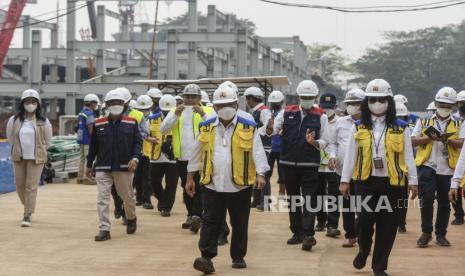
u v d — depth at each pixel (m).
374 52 85.00
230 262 8.98
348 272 8.43
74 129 27.17
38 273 8.38
